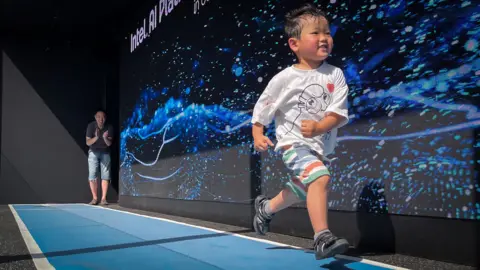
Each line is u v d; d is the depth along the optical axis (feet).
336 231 8.74
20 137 24.79
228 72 12.60
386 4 7.84
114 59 26.23
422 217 7.06
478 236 6.24
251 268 6.37
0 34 24.91
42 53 25.62
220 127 12.91
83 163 25.84
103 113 23.40
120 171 22.03
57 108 25.61
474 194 6.32
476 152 6.32
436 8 6.96
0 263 6.89
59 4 21.11
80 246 8.52
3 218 14.79
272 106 6.88
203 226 11.98
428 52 7.07
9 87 24.88
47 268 6.52
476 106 6.34
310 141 6.54
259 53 11.24
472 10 6.42
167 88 16.72
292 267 6.42
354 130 8.42
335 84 6.52
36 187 24.76
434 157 6.91
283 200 7.11
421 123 7.14
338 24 8.89
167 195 16.39
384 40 7.86
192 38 14.88
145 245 8.57
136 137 19.83
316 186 6.00
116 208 20.39
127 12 21.80
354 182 8.37
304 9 6.68
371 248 7.94
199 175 14.03
